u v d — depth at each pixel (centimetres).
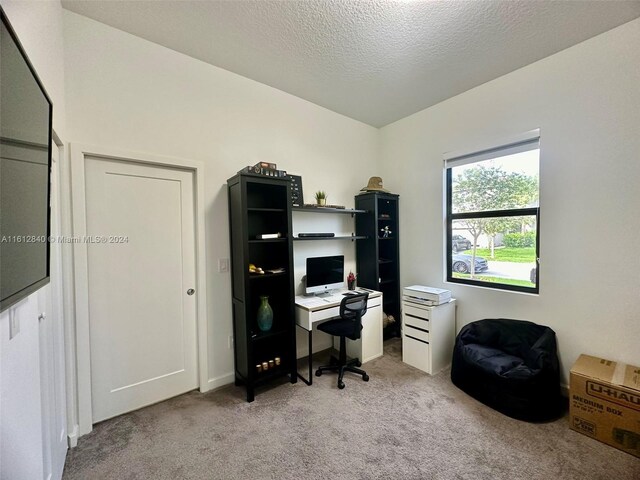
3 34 74
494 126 273
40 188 108
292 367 253
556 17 193
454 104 306
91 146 192
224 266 253
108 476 155
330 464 161
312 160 322
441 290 290
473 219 302
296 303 270
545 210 241
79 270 187
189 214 240
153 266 223
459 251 315
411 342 287
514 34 210
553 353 216
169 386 231
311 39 216
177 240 235
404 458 165
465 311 300
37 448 107
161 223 227
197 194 238
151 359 223
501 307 271
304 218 319
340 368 257
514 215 269
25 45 116
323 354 320
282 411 211
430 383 251
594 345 218
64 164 182
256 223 275
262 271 250
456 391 237
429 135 332
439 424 194
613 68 205
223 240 253
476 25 201
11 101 80
